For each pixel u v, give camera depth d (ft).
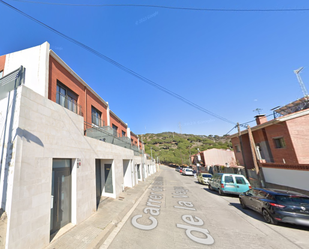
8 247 9.24
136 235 15.17
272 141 42.24
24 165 11.07
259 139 50.80
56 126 15.19
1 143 11.69
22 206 10.55
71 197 17.35
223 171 68.54
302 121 36.42
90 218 18.76
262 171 40.98
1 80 14.06
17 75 13.07
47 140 13.73
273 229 16.51
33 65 22.11
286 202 17.35
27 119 11.84
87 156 20.54
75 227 16.06
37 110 12.98
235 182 34.35
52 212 14.69
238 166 56.70
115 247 12.96
